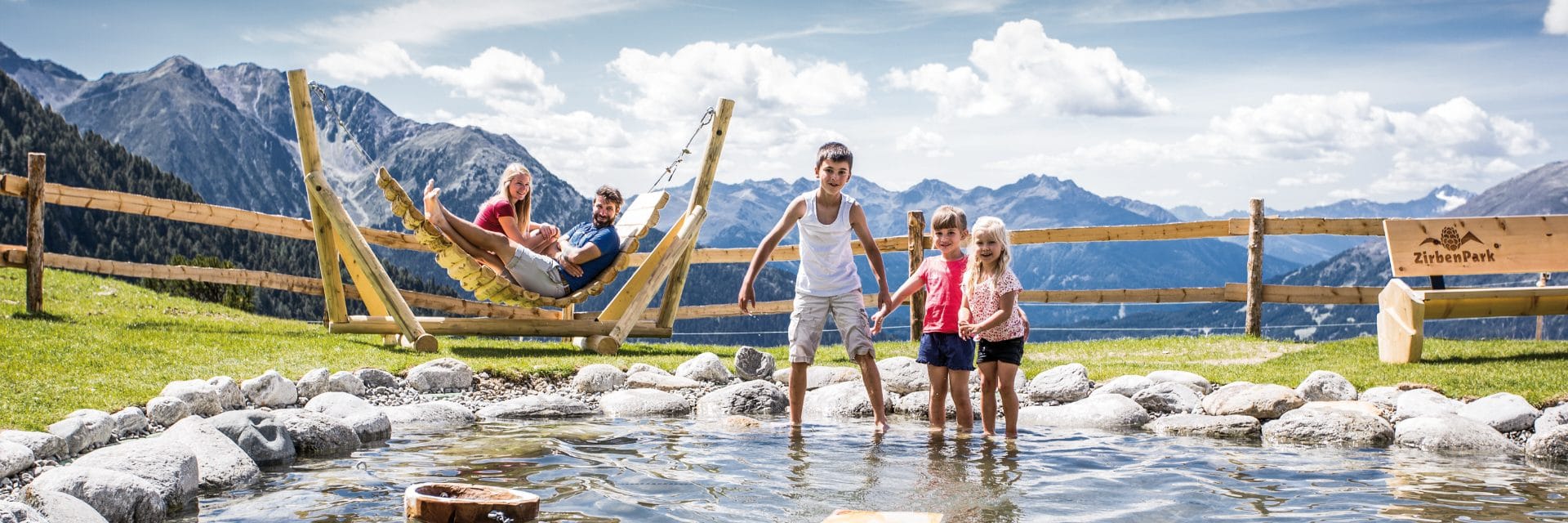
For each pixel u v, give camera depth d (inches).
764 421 269.3
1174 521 154.9
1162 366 355.3
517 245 349.4
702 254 471.2
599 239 364.5
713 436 239.5
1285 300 440.1
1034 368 362.3
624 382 332.8
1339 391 286.7
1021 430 254.1
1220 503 167.5
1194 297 450.0
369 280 366.0
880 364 331.0
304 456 207.3
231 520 152.9
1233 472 196.4
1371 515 159.2
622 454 212.4
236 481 177.8
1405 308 336.8
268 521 151.8
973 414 284.2
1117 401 273.1
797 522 151.7
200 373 292.0
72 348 309.9
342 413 249.3
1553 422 239.1
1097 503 166.9
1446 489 180.9
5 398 233.3
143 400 248.4
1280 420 247.1
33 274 385.4
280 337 385.4
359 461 202.2
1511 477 192.5
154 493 154.7
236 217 413.7
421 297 438.3
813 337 257.0
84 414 214.2
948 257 248.8
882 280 258.1
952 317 243.9
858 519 150.6
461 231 338.0
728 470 193.6
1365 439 233.9
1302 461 209.3
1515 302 342.0
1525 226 393.1
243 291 838.5
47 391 246.1
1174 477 189.6
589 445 224.5
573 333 394.9
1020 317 240.1
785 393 311.1
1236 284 449.1
